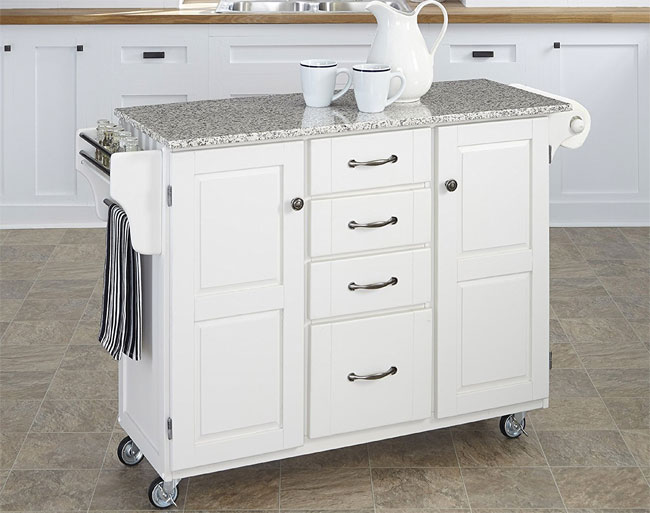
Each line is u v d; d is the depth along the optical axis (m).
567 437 3.25
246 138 2.63
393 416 3.02
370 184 2.84
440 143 2.89
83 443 3.21
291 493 2.95
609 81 5.06
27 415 3.38
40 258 4.74
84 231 5.09
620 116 5.11
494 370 3.12
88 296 4.34
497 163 2.98
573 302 4.29
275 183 2.72
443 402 3.07
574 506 2.88
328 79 2.96
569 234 5.09
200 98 5.00
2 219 5.12
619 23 4.97
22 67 4.95
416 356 3.01
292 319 2.82
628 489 2.96
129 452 3.07
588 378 3.65
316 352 2.88
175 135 2.60
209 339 2.73
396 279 2.93
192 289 2.68
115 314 2.80
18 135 5.03
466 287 3.03
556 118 3.12
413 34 3.02
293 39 4.94
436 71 5.00
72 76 4.97
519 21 4.91
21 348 3.86
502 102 3.04
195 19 4.89
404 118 2.83
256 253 2.73
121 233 2.74
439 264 2.97
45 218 5.13
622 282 4.50
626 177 5.18
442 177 2.92
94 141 2.87
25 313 4.16
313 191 2.77
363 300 2.90
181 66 4.95
